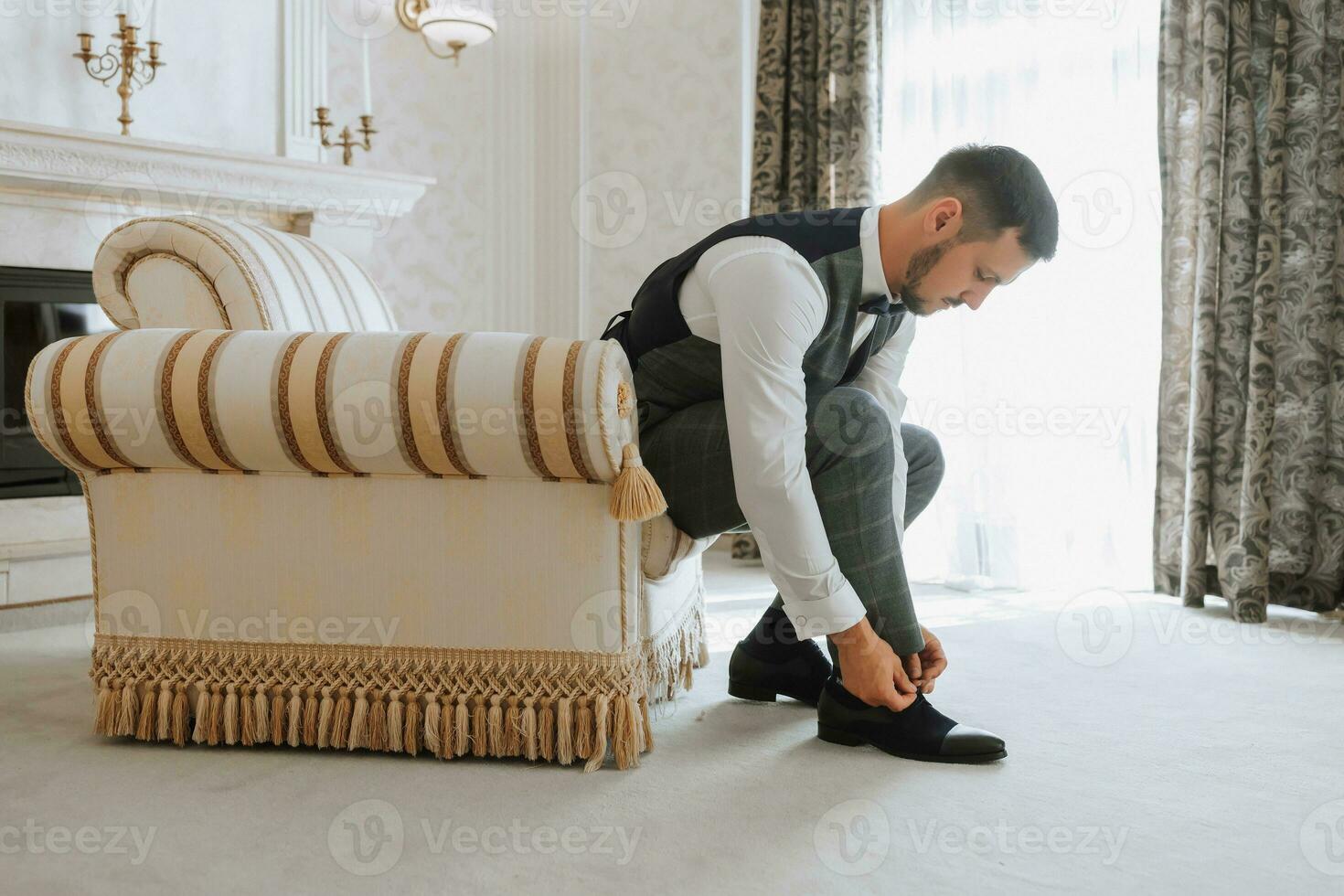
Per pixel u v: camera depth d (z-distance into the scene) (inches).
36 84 116.4
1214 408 107.8
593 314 163.5
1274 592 108.0
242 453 57.7
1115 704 71.0
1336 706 70.7
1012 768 57.9
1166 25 110.8
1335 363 105.1
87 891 42.7
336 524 59.2
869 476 58.2
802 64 140.3
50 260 109.8
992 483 123.0
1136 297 117.3
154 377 56.7
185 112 129.0
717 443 60.2
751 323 53.9
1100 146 118.0
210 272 66.7
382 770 57.4
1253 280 106.0
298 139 139.9
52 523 108.1
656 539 61.7
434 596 58.6
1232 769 58.0
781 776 56.4
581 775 56.5
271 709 60.3
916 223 57.2
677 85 156.8
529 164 163.8
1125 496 118.6
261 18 136.1
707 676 79.2
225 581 60.2
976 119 126.6
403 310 157.3
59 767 57.5
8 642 92.2
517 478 57.3
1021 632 95.7
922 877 44.4
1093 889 43.5
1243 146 105.7
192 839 47.9
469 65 161.9
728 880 44.1
